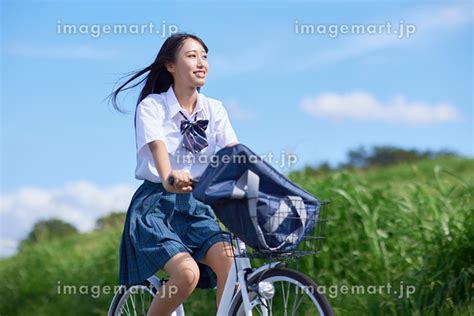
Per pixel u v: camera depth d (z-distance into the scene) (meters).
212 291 11.91
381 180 21.00
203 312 11.66
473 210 10.18
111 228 16.98
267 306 6.70
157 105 7.31
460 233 9.98
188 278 6.82
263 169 6.29
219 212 6.36
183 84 7.43
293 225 6.35
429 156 32.50
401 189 12.88
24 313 14.77
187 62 7.38
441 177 18.98
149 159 7.21
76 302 14.06
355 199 11.76
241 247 6.79
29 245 17.80
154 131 7.13
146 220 7.15
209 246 7.12
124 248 7.36
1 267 17.06
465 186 11.62
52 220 18.28
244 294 6.53
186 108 7.49
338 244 11.34
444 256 9.84
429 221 11.08
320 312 6.24
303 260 11.24
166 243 6.99
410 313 9.48
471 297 9.30
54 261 16.16
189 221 7.32
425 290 9.61
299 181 12.57
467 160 24.56
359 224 11.52
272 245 6.27
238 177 6.31
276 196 6.36
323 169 14.12
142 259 7.08
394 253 10.84
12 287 15.62
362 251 11.27
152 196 7.24
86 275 14.59
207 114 7.51
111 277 13.87
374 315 9.76
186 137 7.29
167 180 6.66
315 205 6.52
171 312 7.01
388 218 11.63
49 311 14.26
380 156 38.31
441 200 11.21
